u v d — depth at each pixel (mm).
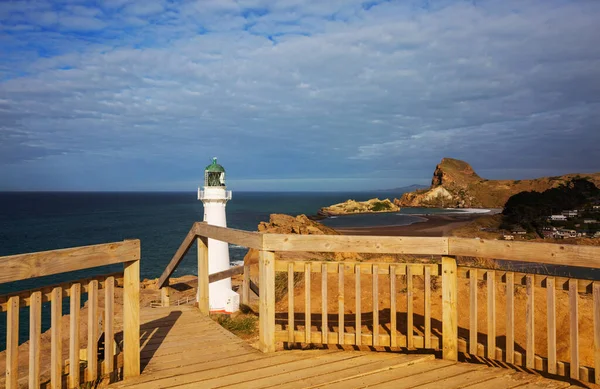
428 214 101938
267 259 4691
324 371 4094
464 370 4074
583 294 6441
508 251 3912
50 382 3492
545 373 4055
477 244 4102
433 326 5707
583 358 4656
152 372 4180
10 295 3180
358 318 4586
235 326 6602
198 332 5652
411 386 3723
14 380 3176
